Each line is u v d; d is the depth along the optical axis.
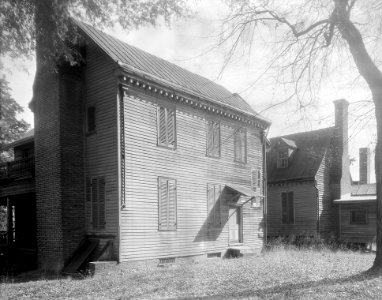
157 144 18.91
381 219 12.73
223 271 15.04
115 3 16.50
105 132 17.91
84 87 19.25
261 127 26.59
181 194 19.94
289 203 33.72
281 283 12.16
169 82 19.34
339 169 33.72
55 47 16.31
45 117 19.23
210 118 22.45
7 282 15.74
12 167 22.03
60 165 18.02
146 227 17.83
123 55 19.09
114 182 17.19
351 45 12.22
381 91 12.21
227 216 23.12
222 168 23.00
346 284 11.41
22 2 15.13
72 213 18.11
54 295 12.29
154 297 11.05
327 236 32.38
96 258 17.36
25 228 24.56
